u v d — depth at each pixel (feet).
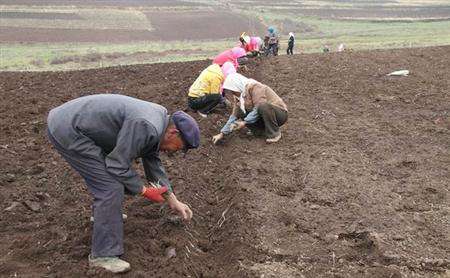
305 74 39.27
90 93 34.30
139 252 15.37
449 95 33.47
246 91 25.27
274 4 185.16
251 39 41.06
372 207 18.99
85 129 13.62
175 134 13.97
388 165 22.82
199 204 19.12
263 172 21.85
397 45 86.94
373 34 114.32
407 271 15.23
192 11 153.58
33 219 17.52
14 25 114.73
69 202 18.81
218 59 33.22
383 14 161.58
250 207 18.61
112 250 14.19
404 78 37.86
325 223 17.89
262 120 25.59
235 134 26.55
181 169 21.94
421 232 17.39
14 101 32.27
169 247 15.70
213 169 22.57
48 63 75.15
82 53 84.89
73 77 39.60
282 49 89.15
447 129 27.25
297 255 15.92
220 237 17.07
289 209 18.72
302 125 27.86
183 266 14.76
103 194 13.85
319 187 20.52
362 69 40.81
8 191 19.44
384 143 25.23
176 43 102.37
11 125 27.43
